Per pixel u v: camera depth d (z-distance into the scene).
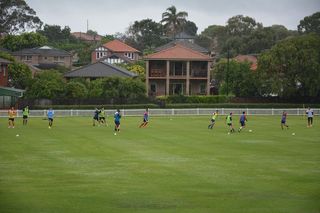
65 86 90.38
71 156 39.16
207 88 109.25
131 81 93.75
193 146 45.31
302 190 27.52
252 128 62.81
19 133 54.94
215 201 25.00
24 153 40.59
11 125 63.50
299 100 101.06
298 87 100.19
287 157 39.19
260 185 28.77
